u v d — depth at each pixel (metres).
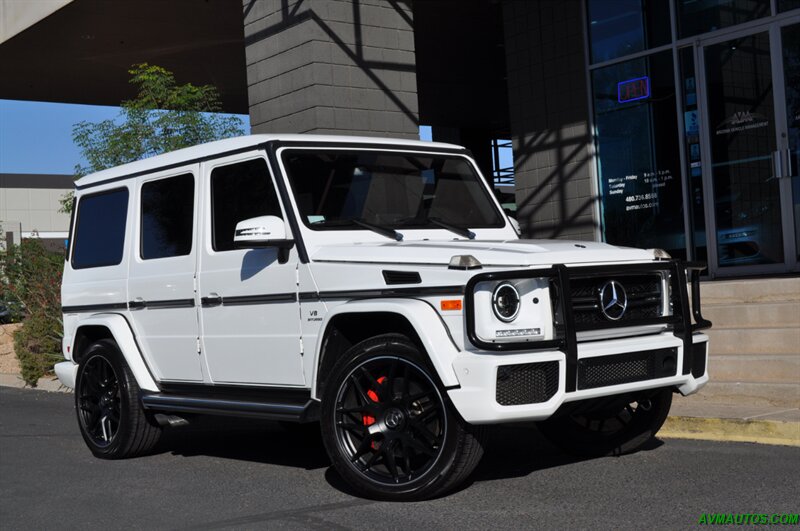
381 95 11.52
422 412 4.99
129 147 14.22
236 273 6.00
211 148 6.41
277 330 5.73
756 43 11.01
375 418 5.11
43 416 10.14
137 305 6.86
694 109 11.60
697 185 11.61
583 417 6.09
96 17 16.02
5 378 14.41
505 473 5.70
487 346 4.67
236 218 6.11
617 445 6.02
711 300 9.51
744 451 6.01
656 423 5.91
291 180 5.80
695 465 5.66
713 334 8.39
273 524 4.79
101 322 7.07
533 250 5.02
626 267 5.13
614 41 12.32
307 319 5.53
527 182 13.29
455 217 6.38
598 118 12.54
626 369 5.11
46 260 14.95
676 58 11.70
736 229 11.27
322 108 11.05
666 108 11.86
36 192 50.72
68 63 18.92
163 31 16.94
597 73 12.52
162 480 6.14
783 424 6.25
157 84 14.54
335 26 11.17
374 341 5.11
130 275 6.94
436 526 4.55
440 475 4.88
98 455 7.15
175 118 14.49
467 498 5.08
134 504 5.46
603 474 5.54
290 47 11.34
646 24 12.00
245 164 6.09
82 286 7.47
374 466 5.23
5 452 7.66
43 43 17.45
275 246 5.68
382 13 11.55
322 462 6.52
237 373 6.07
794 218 10.75
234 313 6.03
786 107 10.77
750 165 11.11
